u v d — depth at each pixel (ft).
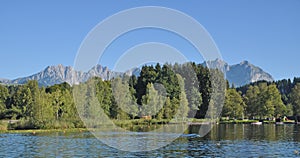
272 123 322.96
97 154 112.78
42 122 213.66
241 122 326.85
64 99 233.76
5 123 212.43
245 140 151.53
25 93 251.19
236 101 338.95
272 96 353.10
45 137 166.20
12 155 112.68
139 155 110.11
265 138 160.76
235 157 107.96
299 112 358.84
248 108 362.12
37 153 116.06
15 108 264.93
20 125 210.59
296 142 144.56
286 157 108.06
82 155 111.34
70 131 199.41
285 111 355.77
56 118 223.92
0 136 172.14
